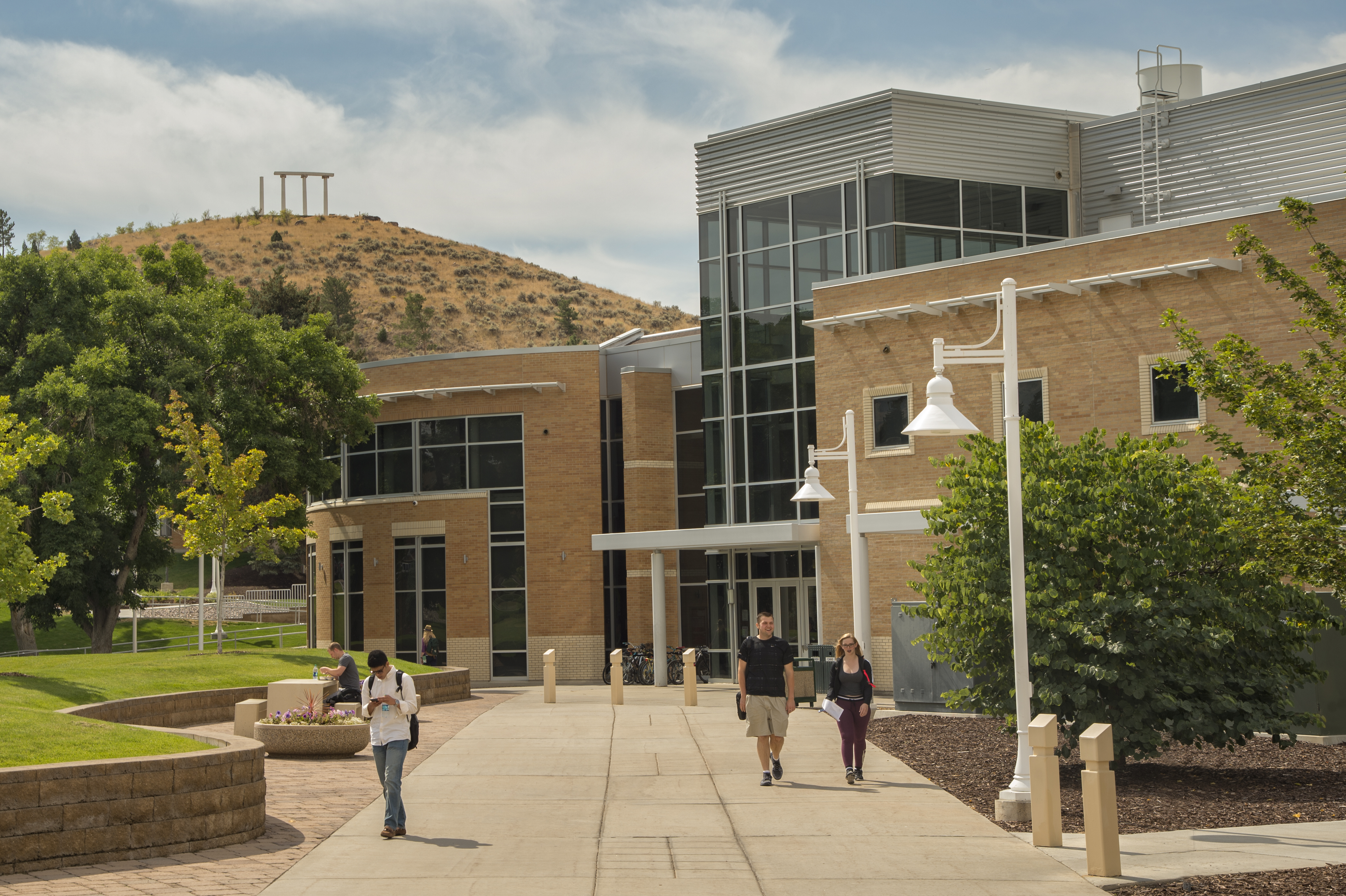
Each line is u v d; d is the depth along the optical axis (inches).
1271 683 583.2
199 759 431.8
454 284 6008.9
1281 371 517.0
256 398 1456.7
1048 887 374.0
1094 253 1031.0
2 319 1366.9
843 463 1181.1
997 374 1082.1
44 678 840.9
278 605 2603.3
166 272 1675.7
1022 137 1355.8
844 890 373.4
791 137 1364.4
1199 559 583.8
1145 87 1402.6
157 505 1483.8
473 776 616.7
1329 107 1228.5
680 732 805.9
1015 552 505.7
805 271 1346.0
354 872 396.5
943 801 536.7
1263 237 942.4
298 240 6333.7
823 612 1192.2
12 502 858.1
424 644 1504.7
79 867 399.9
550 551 1544.0
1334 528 476.1
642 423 1513.3
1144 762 637.9
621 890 373.7
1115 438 1008.2
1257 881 366.6
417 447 1616.6
